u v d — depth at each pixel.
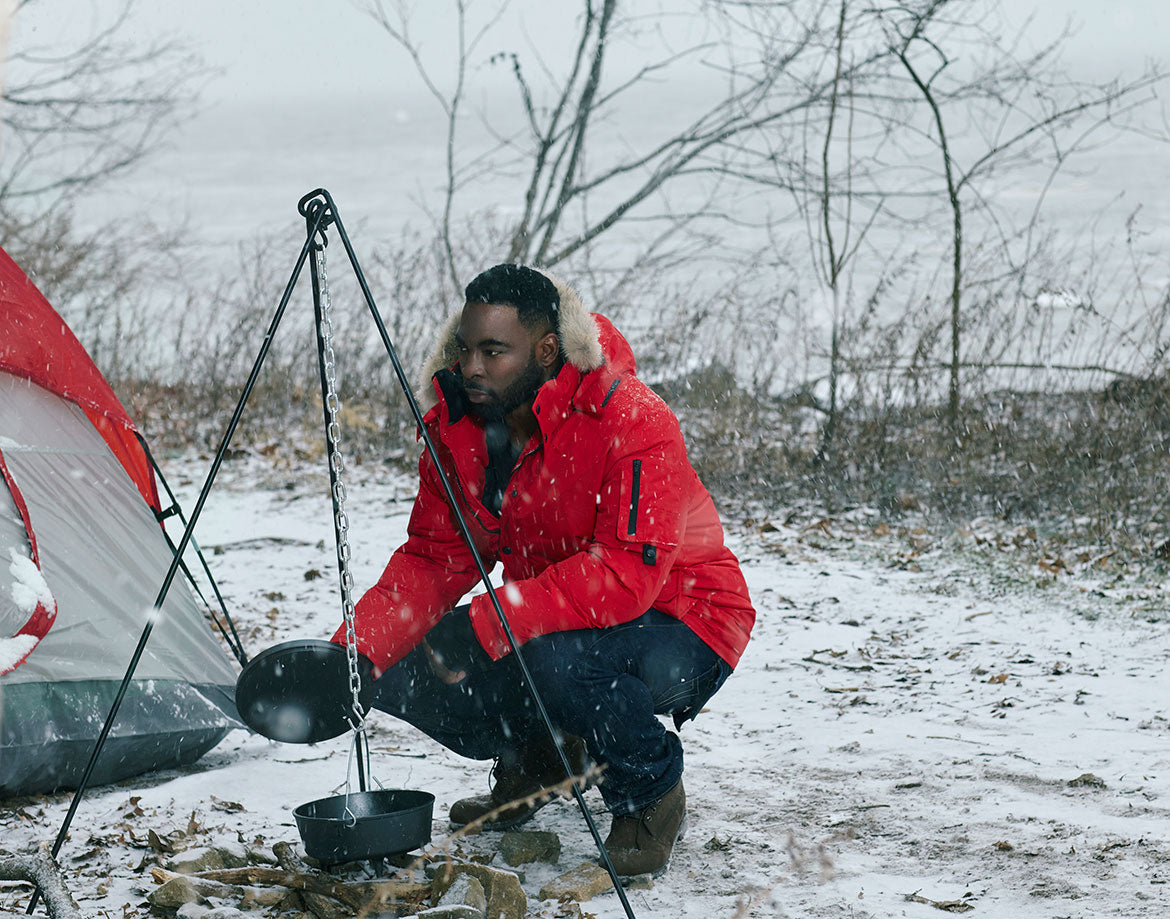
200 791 3.60
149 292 14.05
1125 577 6.27
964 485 7.98
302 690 2.89
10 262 3.97
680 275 13.02
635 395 2.90
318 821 2.75
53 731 3.39
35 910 2.69
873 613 5.82
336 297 12.88
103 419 4.23
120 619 3.69
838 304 9.97
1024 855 3.02
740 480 8.60
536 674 2.91
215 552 7.08
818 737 4.10
